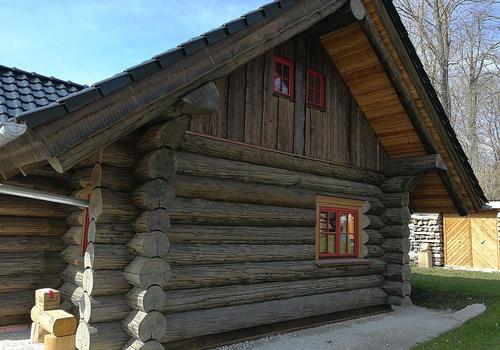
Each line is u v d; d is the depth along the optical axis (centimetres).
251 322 588
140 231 482
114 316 471
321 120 744
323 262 702
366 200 812
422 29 2117
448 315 770
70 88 641
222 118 595
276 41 530
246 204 611
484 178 2450
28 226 603
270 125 656
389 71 720
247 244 607
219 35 461
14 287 593
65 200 491
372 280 805
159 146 483
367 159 830
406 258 831
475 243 1556
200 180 561
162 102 425
